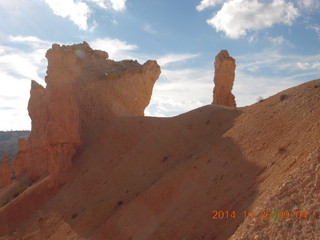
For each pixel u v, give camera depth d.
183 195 22.30
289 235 10.44
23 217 36.91
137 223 23.22
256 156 20.55
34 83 52.41
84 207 31.31
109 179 33.16
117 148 38.03
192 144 31.22
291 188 11.89
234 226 15.80
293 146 18.39
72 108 40.12
